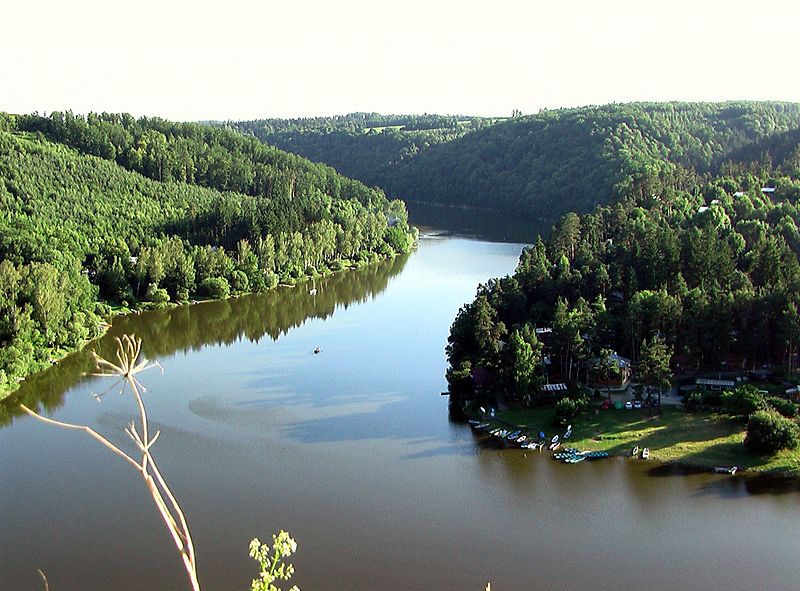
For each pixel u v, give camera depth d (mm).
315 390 119812
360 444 99000
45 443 98625
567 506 82438
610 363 106938
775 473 87250
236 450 97062
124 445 98000
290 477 89688
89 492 85812
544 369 110125
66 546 75312
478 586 68750
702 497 83312
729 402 99438
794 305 108812
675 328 113625
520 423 103000
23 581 69812
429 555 73688
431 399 115500
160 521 79938
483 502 83562
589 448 95000
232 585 68875
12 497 84562
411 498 84562
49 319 135875
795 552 73250
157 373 128250
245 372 129250
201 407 112125
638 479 87625
